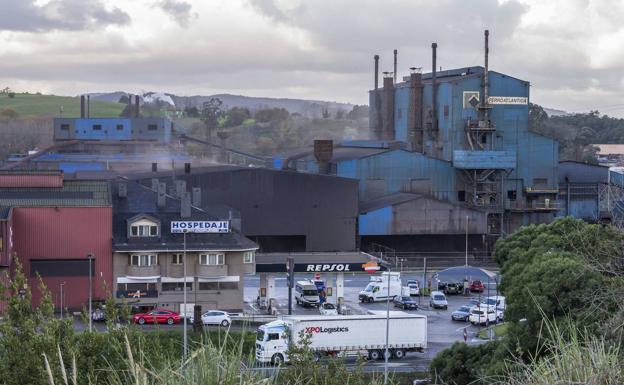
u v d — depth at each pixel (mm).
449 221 161875
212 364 18891
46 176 110938
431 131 184875
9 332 31734
